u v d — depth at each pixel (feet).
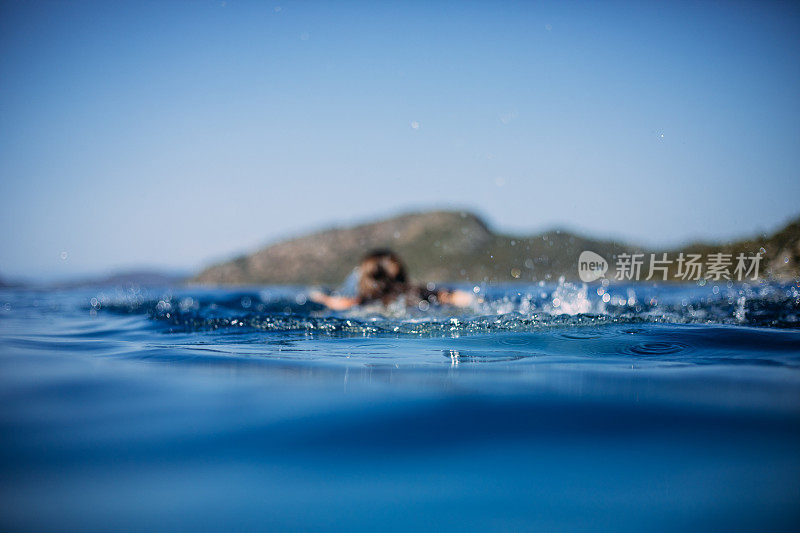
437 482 1.97
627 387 3.59
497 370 4.37
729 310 9.59
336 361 4.94
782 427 2.61
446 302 13.12
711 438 2.46
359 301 13.48
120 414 2.89
